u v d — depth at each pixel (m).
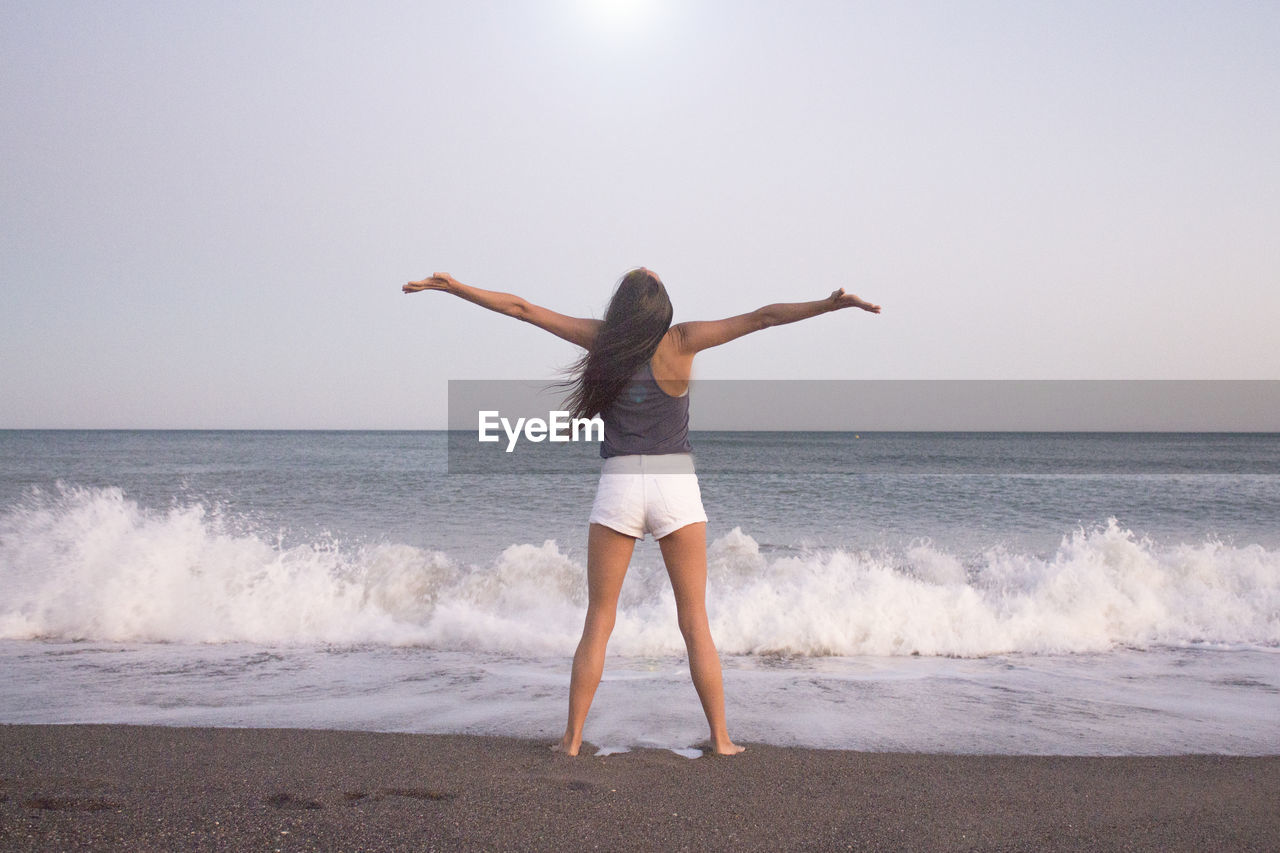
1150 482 18.16
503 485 16.12
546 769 2.69
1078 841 2.15
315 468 22.88
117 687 4.24
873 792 2.53
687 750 3.03
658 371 2.79
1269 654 5.18
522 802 2.32
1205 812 2.40
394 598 6.30
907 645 5.25
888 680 4.47
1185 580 6.73
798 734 3.39
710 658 2.93
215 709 3.80
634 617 5.78
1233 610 6.02
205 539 7.08
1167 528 11.10
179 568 6.35
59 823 2.12
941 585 6.27
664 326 2.76
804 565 7.27
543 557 7.10
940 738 3.35
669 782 2.56
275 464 25.41
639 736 3.31
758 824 2.21
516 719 3.62
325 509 12.41
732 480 17.41
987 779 2.71
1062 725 3.58
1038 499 13.99
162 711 3.76
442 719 3.62
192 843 2.00
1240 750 3.20
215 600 5.90
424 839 2.04
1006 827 2.25
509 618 6.04
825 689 4.25
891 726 3.54
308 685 4.29
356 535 9.98
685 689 4.19
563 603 6.42
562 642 5.26
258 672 4.58
